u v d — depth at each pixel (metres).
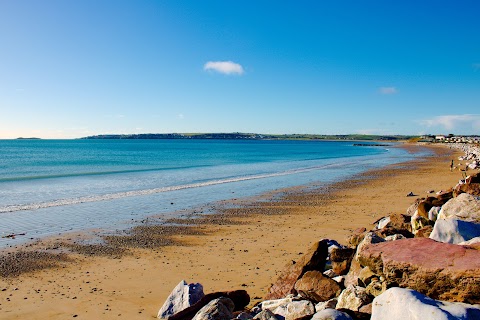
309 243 16.08
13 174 46.84
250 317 7.13
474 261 5.45
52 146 163.75
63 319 9.47
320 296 7.66
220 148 155.88
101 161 73.44
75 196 30.12
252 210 24.27
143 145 190.38
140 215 22.89
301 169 56.50
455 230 7.39
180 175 46.97
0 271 13.22
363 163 69.62
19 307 10.23
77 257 14.80
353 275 7.86
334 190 33.19
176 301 9.33
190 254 14.93
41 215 22.84
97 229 19.42
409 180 39.84
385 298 5.21
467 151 102.69
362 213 22.61
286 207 25.23
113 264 13.89
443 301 5.06
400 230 10.82
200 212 23.75
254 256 14.42
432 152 114.50
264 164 67.25
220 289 11.05
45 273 13.02
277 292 8.90
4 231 19.00
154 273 12.80
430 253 6.01
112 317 9.48
